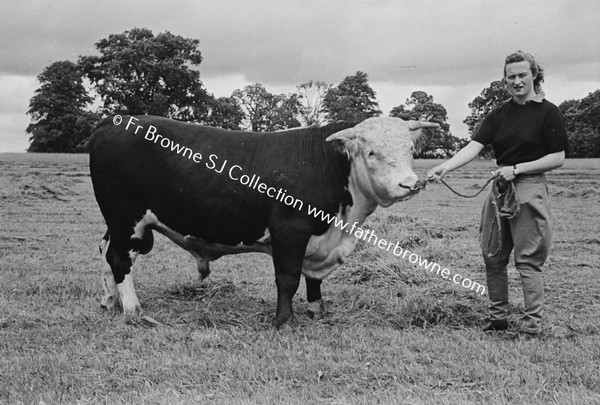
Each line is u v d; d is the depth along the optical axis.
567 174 36.00
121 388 4.69
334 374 4.98
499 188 6.09
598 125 63.53
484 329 6.37
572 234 13.27
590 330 6.33
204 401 4.39
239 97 46.38
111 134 6.77
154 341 5.83
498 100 51.16
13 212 16.19
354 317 6.77
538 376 4.96
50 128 63.88
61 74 64.56
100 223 14.49
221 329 6.25
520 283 8.52
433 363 5.26
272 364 5.19
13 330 6.09
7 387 4.64
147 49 44.38
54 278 8.52
